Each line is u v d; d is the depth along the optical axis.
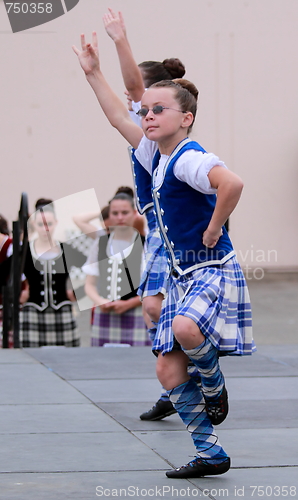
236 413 7.46
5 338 11.90
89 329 18.67
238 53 30.27
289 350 11.45
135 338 11.16
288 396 8.27
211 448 5.34
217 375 5.29
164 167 5.42
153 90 5.44
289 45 30.48
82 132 30.00
